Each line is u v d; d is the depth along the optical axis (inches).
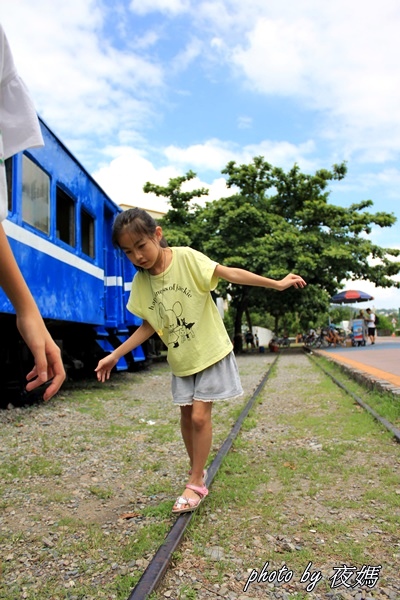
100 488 134.8
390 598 81.4
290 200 962.7
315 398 284.4
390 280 919.0
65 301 284.2
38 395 289.7
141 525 108.8
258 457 163.8
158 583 83.4
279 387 348.5
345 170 937.5
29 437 195.2
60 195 289.7
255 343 1496.1
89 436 197.9
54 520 113.9
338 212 898.1
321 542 100.1
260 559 93.4
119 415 245.1
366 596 81.7
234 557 94.3
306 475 142.6
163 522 109.2
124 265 429.7
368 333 952.9
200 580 86.3
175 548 94.9
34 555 96.6
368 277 919.0
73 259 299.6
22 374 262.4
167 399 302.5
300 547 98.1
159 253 114.0
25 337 52.9
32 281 237.8
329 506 118.3
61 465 157.8
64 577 88.1
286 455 162.2
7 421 224.8
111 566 91.3
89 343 382.6
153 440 191.2
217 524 109.4
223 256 873.5
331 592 82.9
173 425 220.4
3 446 180.9
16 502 125.5
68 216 304.7
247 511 116.4
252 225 891.4
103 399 297.7
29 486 137.7
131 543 99.1
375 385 277.0
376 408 229.6
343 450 165.9
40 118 246.1
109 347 392.2
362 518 111.2
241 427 206.7
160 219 965.8
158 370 509.4
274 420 225.9
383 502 119.9
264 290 932.6
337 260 856.3
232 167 949.2
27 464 158.7
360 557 93.5
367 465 149.9
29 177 238.4
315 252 877.8
